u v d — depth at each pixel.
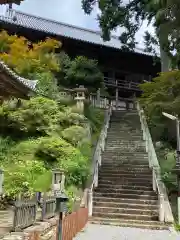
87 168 15.54
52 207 9.32
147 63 37.12
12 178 12.84
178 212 12.29
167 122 22.44
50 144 16.00
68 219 8.10
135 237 9.76
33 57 24.62
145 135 21.22
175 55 19.30
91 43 32.56
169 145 20.95
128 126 24.19
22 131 18.17
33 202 7.61
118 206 13.75
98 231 10.51
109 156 18.80
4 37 24.69
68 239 8.05
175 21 17.64
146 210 13.30
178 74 19.78
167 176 15.21
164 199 13.55
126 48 30.78
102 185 15.30
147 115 23.78
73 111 20.64
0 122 18.05
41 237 6.85
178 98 19.12
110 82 34.91
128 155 18.95
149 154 18.12
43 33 30.47
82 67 27.45
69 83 27.52
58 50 32.41
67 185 14.21
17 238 5.88
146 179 15.73
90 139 20.52
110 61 36.06
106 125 23.19
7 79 12.16
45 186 13.01
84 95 22.52
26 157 15.70
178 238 9.84
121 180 15.76
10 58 23.08
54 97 21.55
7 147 16.66
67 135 17.92
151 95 20.53
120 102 35.91
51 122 18.52
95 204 13.94
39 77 22.70
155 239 9.54
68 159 15.71
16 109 18.27
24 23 32.06
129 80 37.81
